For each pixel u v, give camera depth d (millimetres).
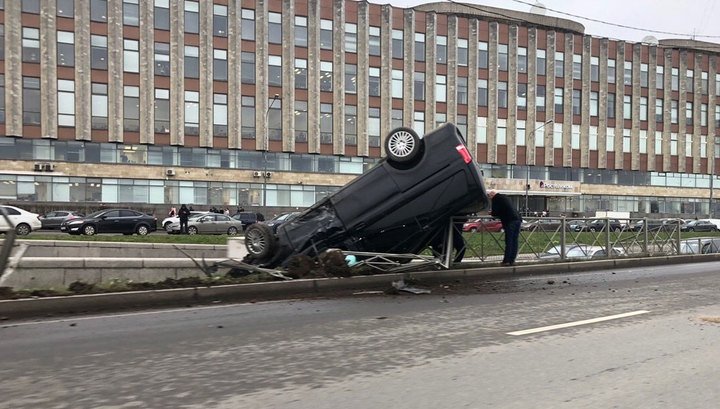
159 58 43688
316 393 4570
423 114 52062
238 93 45719
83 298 8281
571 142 57844
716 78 64938
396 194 11094
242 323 7344
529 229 14180
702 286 10945
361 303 8914
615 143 59938
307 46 48125
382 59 50406
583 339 6387
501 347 6035
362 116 49688
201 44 44719
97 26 42188
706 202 64750
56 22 41094
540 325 7164
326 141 48781
